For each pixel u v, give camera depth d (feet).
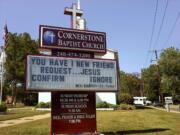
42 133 59.26
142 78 370.12
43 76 51.70
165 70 270.87
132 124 75.36
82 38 57.21
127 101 190.49
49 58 52.65
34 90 50.62
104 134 58.13
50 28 55.01
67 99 53.72
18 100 261.24
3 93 253.44
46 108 144.15
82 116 54.29
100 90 55.62
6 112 121.29
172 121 87.10
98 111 131.95
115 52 153.38
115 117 94.84
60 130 52.42
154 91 356.38
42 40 54.13
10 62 242.37
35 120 87.97
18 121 86.43
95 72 55.77
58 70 52.95
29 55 51.37
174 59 268.62
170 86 269.44
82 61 55.11
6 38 144.05
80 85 54.24
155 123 79.05
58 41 55.26
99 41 58.49
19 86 252.42
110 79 56.70
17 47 245.65
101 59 56.59
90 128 54.49
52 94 52.95
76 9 70.54
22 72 242.17
